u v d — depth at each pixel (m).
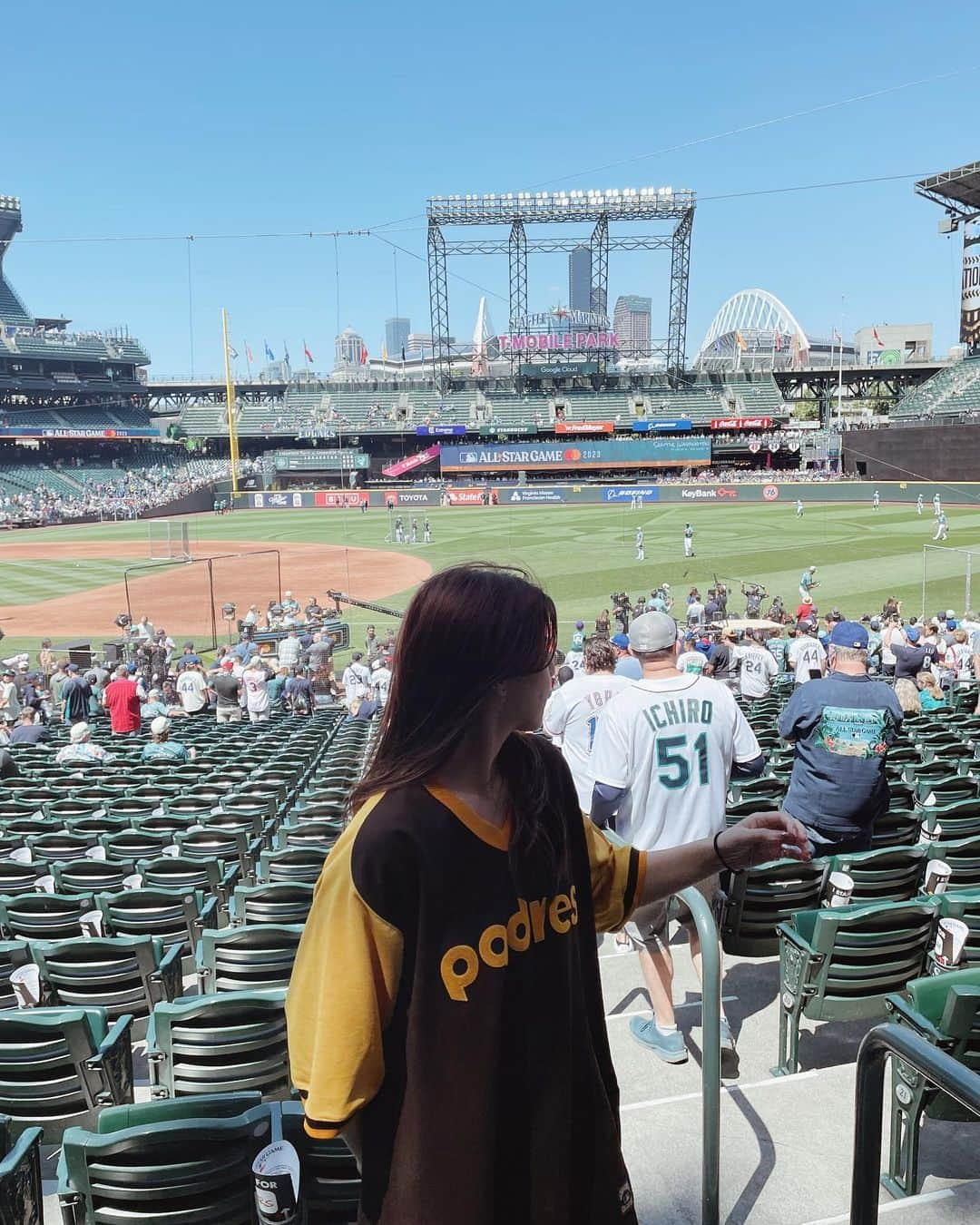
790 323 166.88
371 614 39.81
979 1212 3.42
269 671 26.81
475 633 1.61
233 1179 3.18
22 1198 3.09
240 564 53.31
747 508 70.38
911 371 98.00
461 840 1.63
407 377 119.44
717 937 3.21
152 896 6.70
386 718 1.72
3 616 40.75
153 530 73.56
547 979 1.70
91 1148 3.04
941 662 22.83
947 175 67.38
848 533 53.62
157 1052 4.41
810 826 5.84
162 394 115.25
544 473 94.00
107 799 11.62
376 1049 1.58
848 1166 3.85
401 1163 1.61
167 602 43.19
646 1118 4.18
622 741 4.89
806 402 120.06
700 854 2.12
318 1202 3.21
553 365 100.31
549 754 1.88
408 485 96.38
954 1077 1.78
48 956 5.60
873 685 5.71
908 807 8.38
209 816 9.82
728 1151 3.95
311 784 11.88
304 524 73.94
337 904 1.61
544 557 49.22
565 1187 1.70
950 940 4.45
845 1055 5.09
